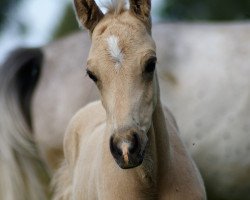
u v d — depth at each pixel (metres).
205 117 11.24
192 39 11.60
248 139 11.20
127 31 7.64
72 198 9.68
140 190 8.13
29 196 11.52
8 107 11.73
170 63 11.44
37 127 11.69
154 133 8.04
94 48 7.66
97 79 7.60
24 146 11.62
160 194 8.23
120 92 7.43
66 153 10.30
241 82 11.23
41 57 12.03
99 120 9.66
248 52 11.38
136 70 7.50
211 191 11.43
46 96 11.71
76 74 11.69
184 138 11.27
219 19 24.55
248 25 11.76
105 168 8.31
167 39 11.62
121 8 8.00
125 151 7.25
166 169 8.20
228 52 11.41
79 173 9.29
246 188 11.34
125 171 8.12
